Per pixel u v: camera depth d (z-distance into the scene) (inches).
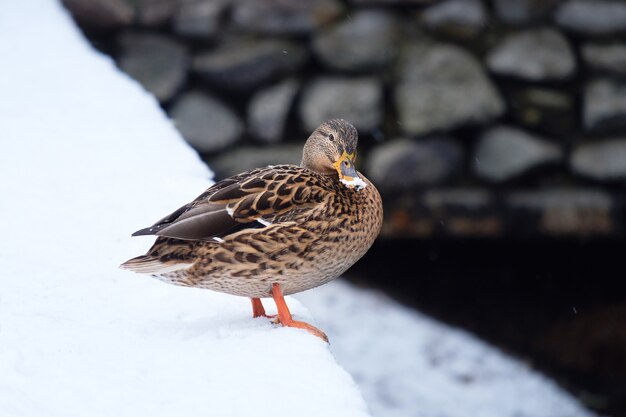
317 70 436.5
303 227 166.6
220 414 136.5
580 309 453.4
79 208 226.5
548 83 426.9
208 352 157.9
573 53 425.4
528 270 476.4
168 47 440.1
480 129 428.8
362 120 427.2
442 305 460.1
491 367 412.5
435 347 427.5
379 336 428.5
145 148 271.7
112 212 223.9
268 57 431.8
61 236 210.5
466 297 464.8
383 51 428.8
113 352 159.2
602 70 424.5
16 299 179.6
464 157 430.3
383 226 429.7
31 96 315.0
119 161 259.8
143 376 149.7
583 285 468.4
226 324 172.9
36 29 392.8
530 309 455.8
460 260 482.6
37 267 194.7
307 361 152.6
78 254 202.2
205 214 164.6
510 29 426.9
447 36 429.1
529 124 427.2
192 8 435.8
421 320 447.8
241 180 175.2
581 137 425.4
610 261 469.7
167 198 232.8
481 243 480.4
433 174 426.9
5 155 261.3
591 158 422.6
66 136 279.3
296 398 140.2
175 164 260.5
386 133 428.8
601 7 422.0
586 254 472.1
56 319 172.2
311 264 169.3
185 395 142.6
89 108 306.2
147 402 141.0
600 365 420.5
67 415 137.3
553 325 445.1
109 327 170.4
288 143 437.7
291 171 177.3
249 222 165.8
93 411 138.4
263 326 170.4
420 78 426.0
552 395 398.6
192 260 166.1
